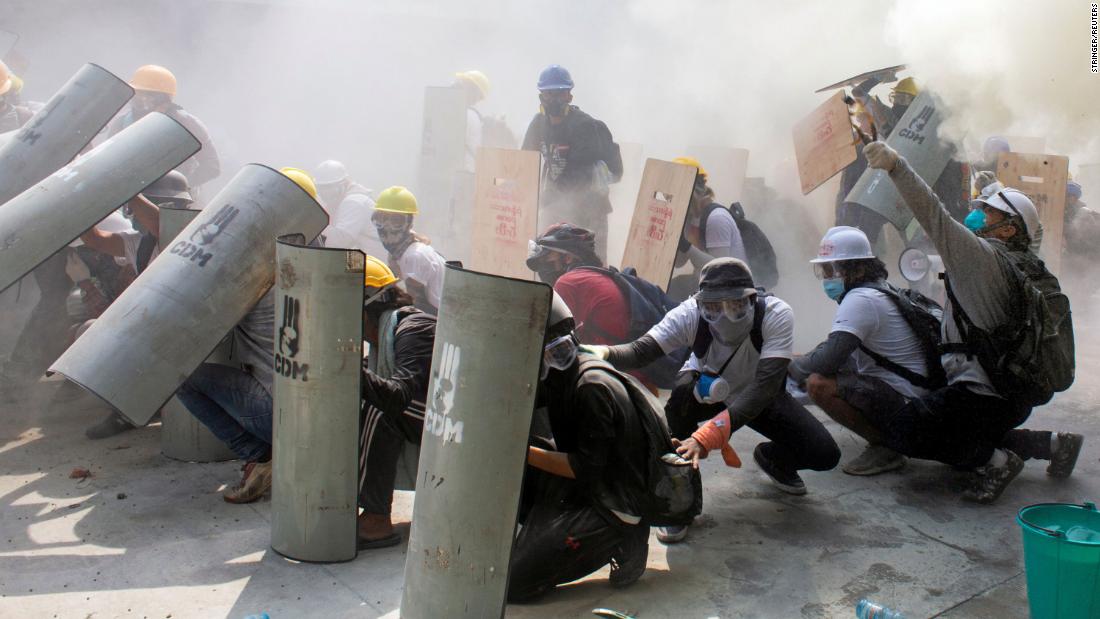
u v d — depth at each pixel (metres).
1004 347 3.91
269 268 3.93
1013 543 3.73
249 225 3.88
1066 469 4.32
